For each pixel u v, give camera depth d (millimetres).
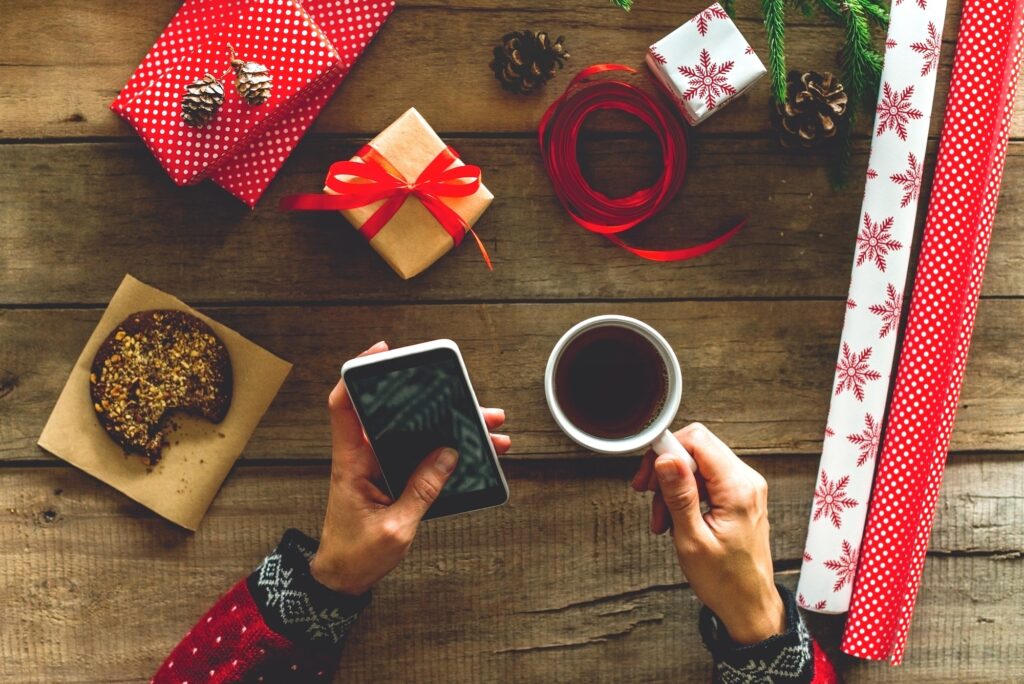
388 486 940
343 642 968
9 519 1046
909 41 1026
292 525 1054
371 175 991
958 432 1083
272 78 1001
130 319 1032
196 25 1007
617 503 1068
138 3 1031
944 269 1047
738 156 1060
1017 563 1084
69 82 1031
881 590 1051
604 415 1012
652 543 1071
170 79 1001
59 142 1033
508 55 1024
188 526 1044
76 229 1036
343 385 939
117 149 1035
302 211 1043
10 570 1048
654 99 1044
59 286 1037
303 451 1051
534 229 1052
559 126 1034
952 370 1042
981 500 1083
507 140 1047
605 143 1055
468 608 1067
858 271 1047
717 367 1064
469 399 920
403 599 1064
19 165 1032
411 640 1065
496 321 1054
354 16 1028
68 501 1047
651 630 1074
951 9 1057
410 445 927
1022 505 1083
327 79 1017
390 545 926
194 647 959
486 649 1069
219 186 1034
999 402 1082
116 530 1050
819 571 1058
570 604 1071
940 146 1052
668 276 1059
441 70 1043
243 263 1043
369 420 916
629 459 1067
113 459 1040
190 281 1041
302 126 1028
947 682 1083
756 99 1055
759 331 1065
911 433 1049
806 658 954
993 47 1041
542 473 1065
